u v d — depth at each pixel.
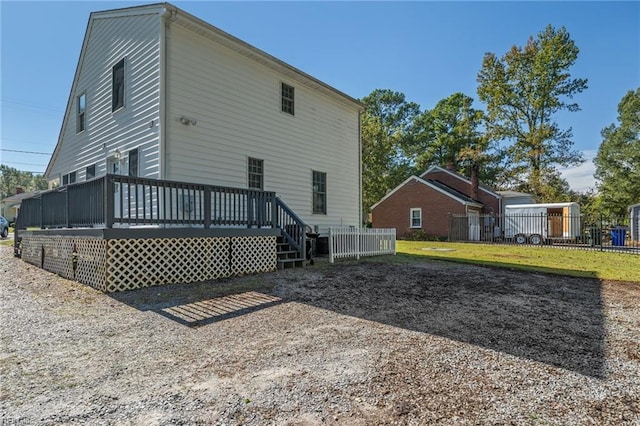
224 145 9.60
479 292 6.58
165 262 6.79
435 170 31.61
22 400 2.62
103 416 2.41
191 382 2.94
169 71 8.43
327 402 2.62
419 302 5.79
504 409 2.54
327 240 11.91
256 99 10.58
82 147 12.08
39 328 4.31
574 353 3.68
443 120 40.59
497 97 31.55
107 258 6.09
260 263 8.33
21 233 10.30
